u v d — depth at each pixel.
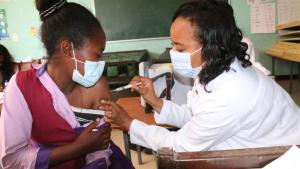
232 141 1.00
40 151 0.90
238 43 0.96
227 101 0.90
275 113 0.99
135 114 1.81
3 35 4.80
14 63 2.84
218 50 0.93
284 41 4.62
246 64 0.99
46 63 0.97
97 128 0.99
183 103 1.71
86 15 0.91
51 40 0.90
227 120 0.92
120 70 4.15
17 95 0.90
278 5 4.67
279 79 5.00
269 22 4.75
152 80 1.51
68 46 0.90
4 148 0.86
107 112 1.08
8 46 4.86
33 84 0.92
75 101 1.03
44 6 0.91
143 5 4.66
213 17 0.93
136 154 2.87
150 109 1.81
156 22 4.71
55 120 0.94
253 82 0.95
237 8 4.73
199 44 0.96
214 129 0.93
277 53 4.49
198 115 0.97
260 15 4.74
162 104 1.39
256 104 0.93
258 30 4.80
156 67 1.85
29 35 4.83
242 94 0.91
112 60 4.17
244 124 0.95
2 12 4.71
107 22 4.73
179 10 1.00
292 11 4.67
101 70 0.98
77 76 0.95
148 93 1.41
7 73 2.77
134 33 4.77
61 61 0.93
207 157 0.75
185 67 1.04
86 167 1.00
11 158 0.88
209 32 0.92
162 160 0.75
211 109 0.92
